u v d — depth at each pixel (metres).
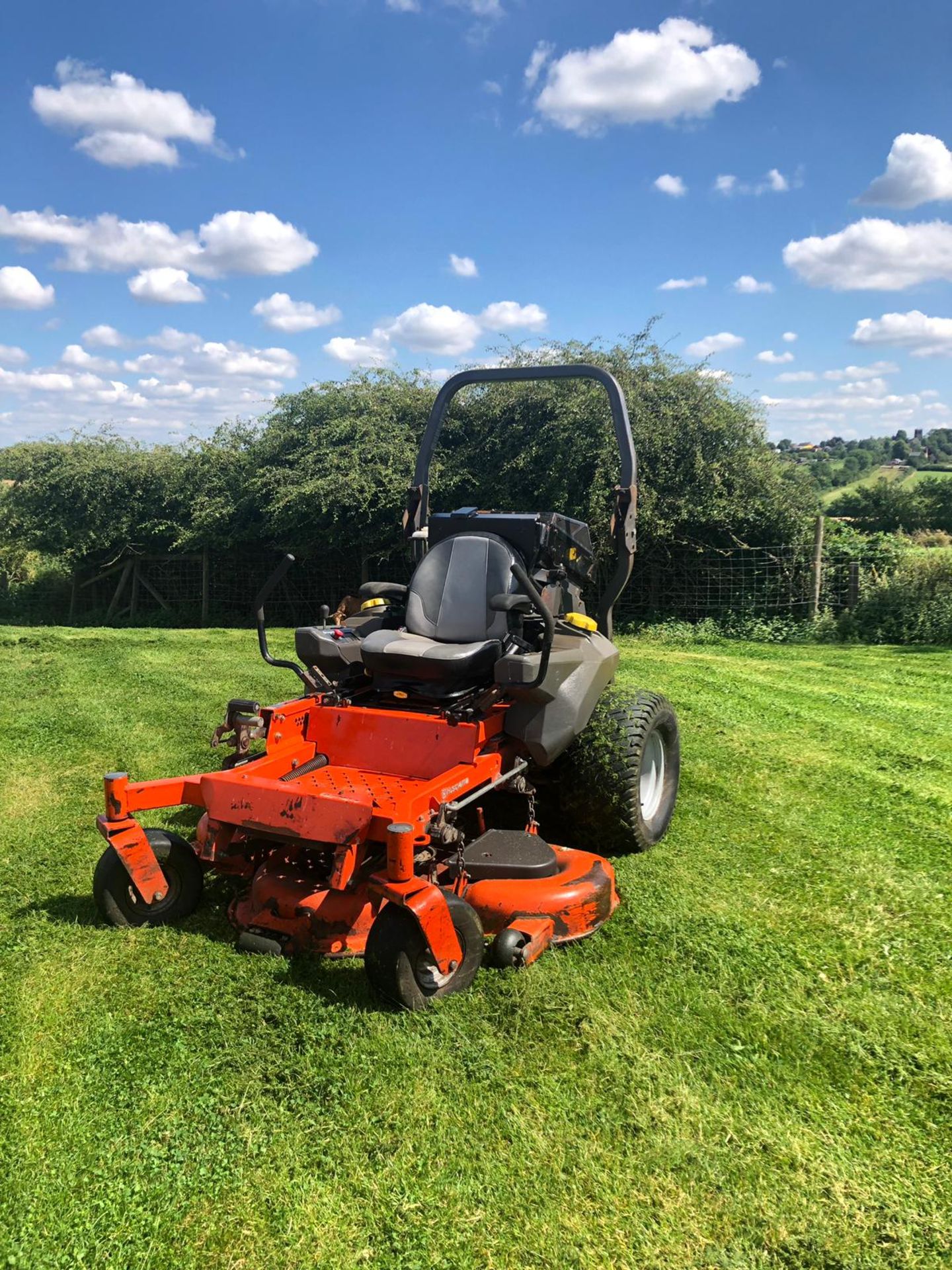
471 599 4.03
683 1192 2.19
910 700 7.83
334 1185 2.18
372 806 2.96
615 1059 2.67
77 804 4.89
